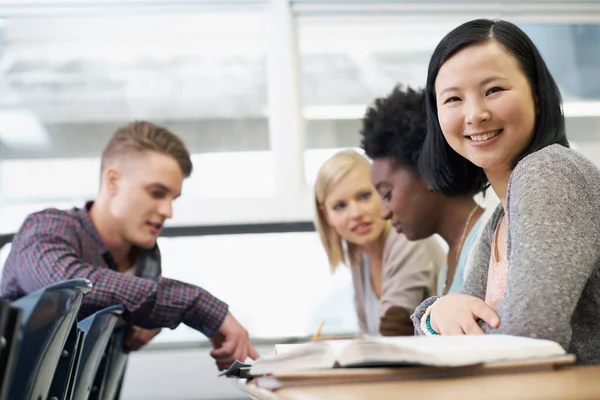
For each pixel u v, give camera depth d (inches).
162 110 122.3
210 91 122.7
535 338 34.2
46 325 34.8
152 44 121.7
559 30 126.2
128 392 116.0
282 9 121.7
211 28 122.0
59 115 120.9
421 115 79.4
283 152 121.4
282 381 31.1
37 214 81.4
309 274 120.0
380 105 81.6
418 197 79.9
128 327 76.8
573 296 34.8
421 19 124.5
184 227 119.6
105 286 73.3
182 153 88.9
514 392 25.1
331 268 97.0
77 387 51.3
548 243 35.5
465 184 55.2
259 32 122.7
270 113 122.2
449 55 43.9
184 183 120.6
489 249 49.1
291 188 121.3
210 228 120.1
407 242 88.1
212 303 75.9
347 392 27.1
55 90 120.6
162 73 122.1
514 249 36.8
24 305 33.8
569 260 35.1
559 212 36.4
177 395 116.3
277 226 120.9
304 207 121.1
